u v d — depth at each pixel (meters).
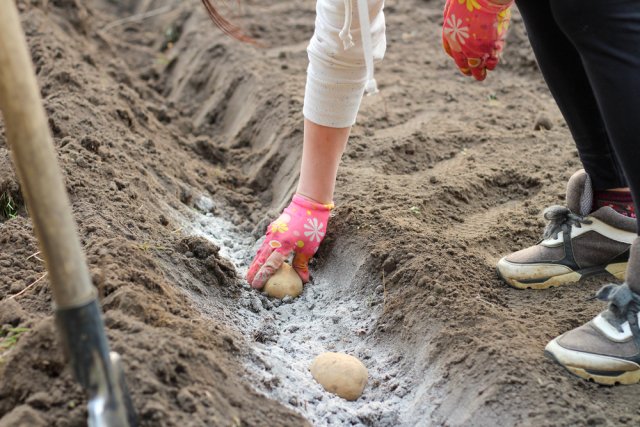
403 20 3.02
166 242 1.88
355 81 1.76
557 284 1.80
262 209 2.20
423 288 1.79
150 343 1.53
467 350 1.67
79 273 1.37
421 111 2.46
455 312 1.73
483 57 1.70
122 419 1.40
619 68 1.50
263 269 1.88
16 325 1.62
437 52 2.81
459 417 1.61
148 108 2.54
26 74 1.33
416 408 1.66
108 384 1.39
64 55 2.52
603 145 1.71
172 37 3.17
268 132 2.40
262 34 2.98
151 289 1.70
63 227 1.36
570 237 1.78
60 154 2.00
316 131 1.81
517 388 1.59
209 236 2.06
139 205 1.95
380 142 2.28
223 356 1.62
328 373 1.69
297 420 1.56
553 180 2.09
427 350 1.71
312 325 1.84
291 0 3.31
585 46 1.52
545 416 1.56
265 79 2.58
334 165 1.85
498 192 2.10
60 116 2.13
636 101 1.50
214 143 2.44
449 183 2.08
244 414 1.53
